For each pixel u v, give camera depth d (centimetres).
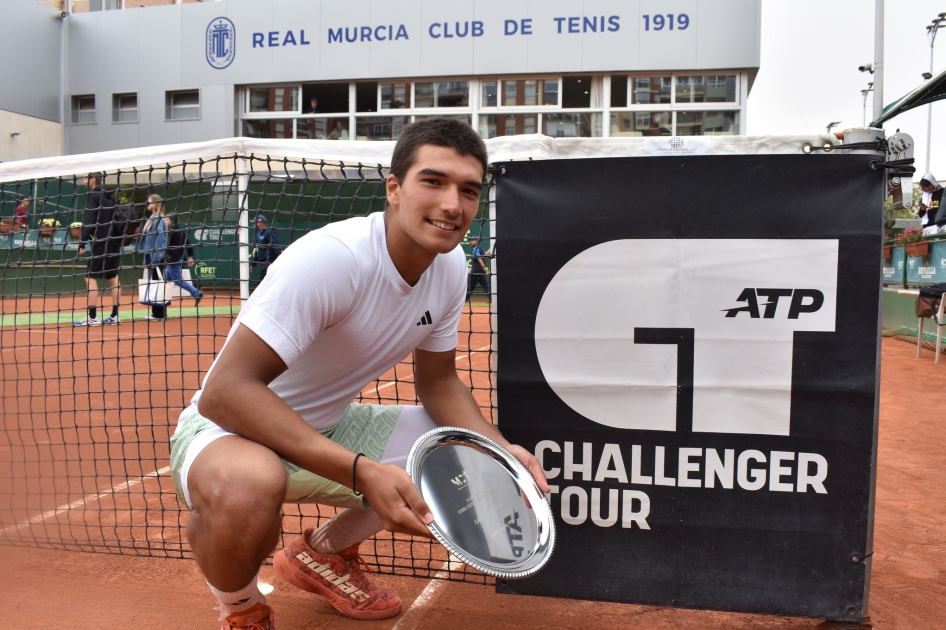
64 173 277
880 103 1162
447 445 187
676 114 1641
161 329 954
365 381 201
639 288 214
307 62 1775
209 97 1847
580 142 225
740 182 208
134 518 307
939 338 808
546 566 223
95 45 1925
